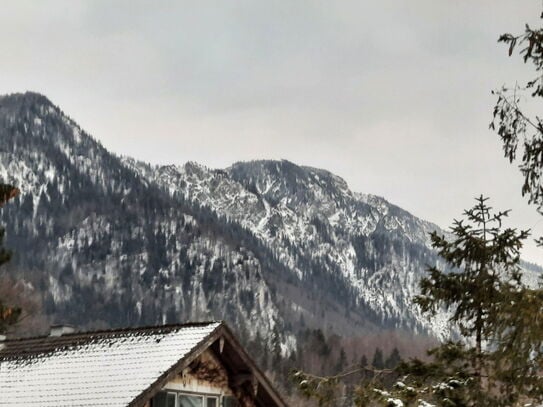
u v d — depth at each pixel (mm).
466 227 22797
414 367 22672
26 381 28781
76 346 30484
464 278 22688
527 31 15297
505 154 15672
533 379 15266
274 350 163625
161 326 29953
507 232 22375
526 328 14555
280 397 30016
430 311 23250
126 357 28328
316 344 167000
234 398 29812
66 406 26188
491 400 18891
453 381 21344
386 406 20859
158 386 26266
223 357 29516
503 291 15523
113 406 25375
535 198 15641
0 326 35250
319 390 22312
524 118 15547
